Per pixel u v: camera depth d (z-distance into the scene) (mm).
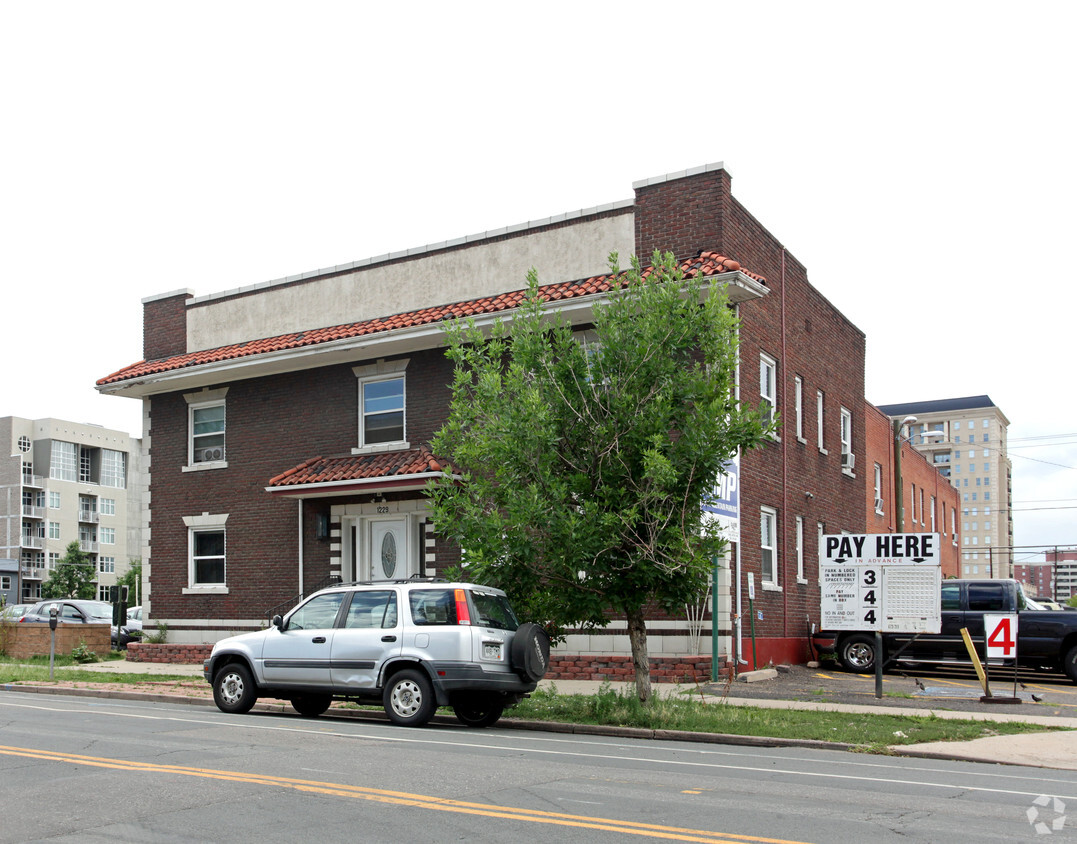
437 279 23641
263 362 24406
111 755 10812
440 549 22500
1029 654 21625
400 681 14234
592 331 21031
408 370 23453
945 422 132625
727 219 20625
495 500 15430
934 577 17047
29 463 103562
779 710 15445
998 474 129125
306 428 24828
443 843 7152
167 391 26953
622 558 14859
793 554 23922
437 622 14180
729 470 19672
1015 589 22094
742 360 21094
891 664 23328
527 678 14266
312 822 7754
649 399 14961
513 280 22656
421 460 21891
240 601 25109
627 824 7766
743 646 20672
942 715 15203
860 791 9500
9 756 10695
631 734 13836
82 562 96500
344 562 23734
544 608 15219
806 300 25828
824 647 23078
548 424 14773
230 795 8703
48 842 7164
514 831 7512
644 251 21078
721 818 8062
